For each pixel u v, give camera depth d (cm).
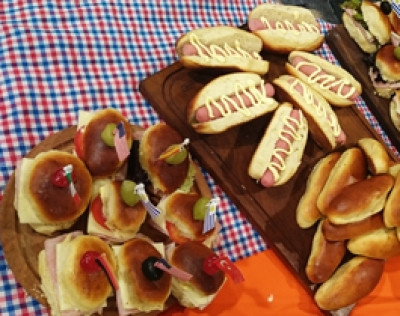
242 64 53
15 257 38
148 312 40
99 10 53
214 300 45
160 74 52
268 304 48
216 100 50
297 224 51
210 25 61
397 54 64
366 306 52
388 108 67
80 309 36
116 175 43
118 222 39
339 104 57
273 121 51
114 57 52
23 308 39
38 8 50
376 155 52
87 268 35
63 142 43
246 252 50
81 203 39
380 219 50
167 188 43
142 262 38
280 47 58
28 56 47
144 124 51
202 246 41
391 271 55
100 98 50
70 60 50
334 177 50
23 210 37
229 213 51
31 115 46
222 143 51
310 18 61
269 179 49
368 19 66
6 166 43
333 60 69
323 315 49
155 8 57
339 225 48
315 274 48
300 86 54
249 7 65
